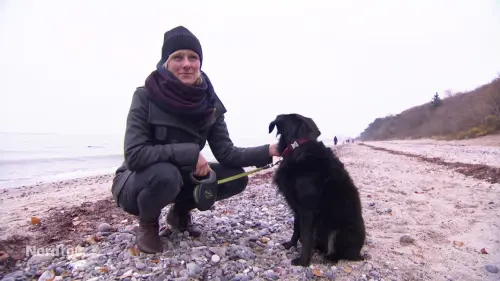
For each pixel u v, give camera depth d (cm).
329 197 291
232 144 342
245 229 386
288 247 325
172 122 281
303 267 280
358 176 927
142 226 288
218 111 323
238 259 285
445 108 5762
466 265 297
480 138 3155
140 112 275
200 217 433
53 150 3700
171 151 271
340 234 295
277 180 319
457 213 483
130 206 289
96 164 2003
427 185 746
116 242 325
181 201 332
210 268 262
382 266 289
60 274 256
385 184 769
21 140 6975
